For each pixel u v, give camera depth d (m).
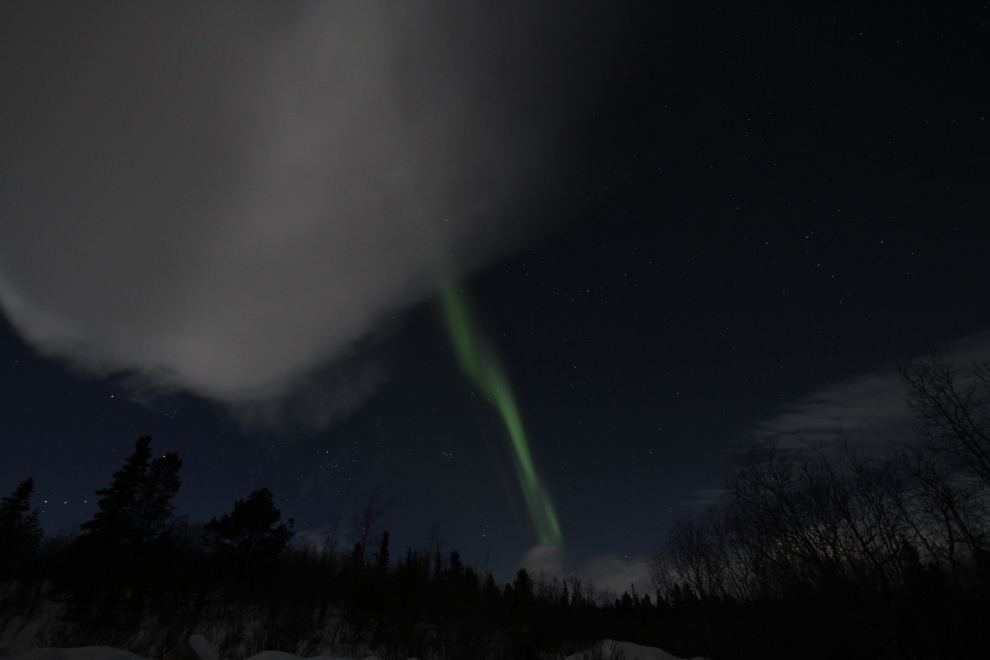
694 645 28.86
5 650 21.91
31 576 31.28
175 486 41.41
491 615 33.28
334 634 31.25
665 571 41.50
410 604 30.19
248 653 26.03
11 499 37.78
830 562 18.56
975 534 15.21
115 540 35.22
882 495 18.16
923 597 15.41
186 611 30.33
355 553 41.06
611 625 37.72
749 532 23.06
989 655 13.79
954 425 16.70
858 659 16.48
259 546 41.34
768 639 21.05
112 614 26.08
